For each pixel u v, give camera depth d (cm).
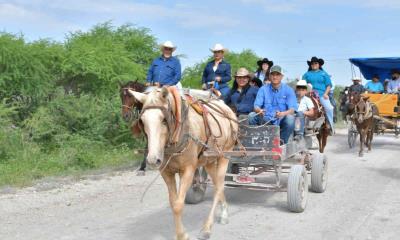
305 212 837
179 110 600
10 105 1527
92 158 1348
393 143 1959
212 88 881
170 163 627
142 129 589
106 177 1163
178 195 628
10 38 1515
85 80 1700
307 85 1265
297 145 953
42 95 1566
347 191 1003
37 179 1132
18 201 907
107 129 1591
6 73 1481
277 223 768
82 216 808
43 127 1467
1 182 1068
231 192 1001
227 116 773
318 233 713
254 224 762
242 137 844
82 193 986
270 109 912
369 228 737
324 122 1352
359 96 1684
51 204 890
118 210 849
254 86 981
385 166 1343
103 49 1744
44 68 1559
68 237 690
